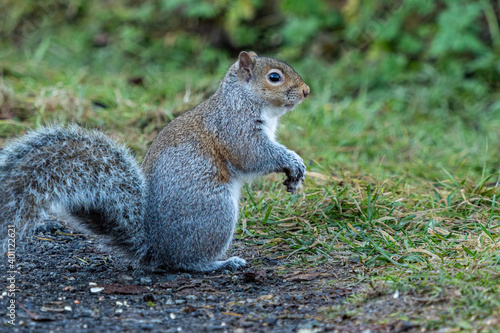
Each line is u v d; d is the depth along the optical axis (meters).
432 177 13.37
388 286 7.88
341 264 9.18
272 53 22.06
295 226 10.82
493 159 14.48
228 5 22.39
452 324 6.54
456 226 10.32
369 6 21.19
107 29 22.86
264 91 9.91
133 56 21.64
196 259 9.21
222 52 21.94
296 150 14.57
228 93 9.80
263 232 10.75
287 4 21.20
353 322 6.98
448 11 19.27
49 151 8.48
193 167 9.20
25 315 7.27
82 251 10.09
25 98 15.36
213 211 9.18
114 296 8.20
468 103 18.27
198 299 8.11
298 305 7.73
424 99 18.20
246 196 12.12
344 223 10.70
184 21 22.94
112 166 8.73
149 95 16.28
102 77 18.88
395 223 10.52
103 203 8.69
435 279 7.87
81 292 8.27
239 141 9.69
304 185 12.68
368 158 14.94
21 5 23.02
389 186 12.41
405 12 20.38
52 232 10.87
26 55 20.06
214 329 6.98
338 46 21.58
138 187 8.95
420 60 20.27
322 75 20.14
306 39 21.70
